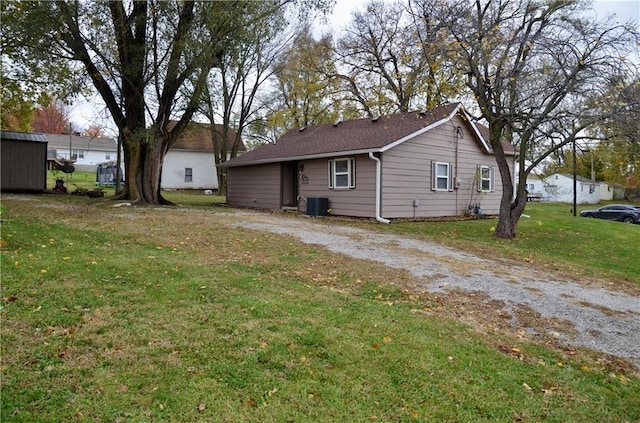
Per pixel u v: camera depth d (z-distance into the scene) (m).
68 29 13.16
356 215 13.93
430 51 11.17
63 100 15.59
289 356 3.40
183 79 14.28
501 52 10.20
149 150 15.05
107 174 27.25
